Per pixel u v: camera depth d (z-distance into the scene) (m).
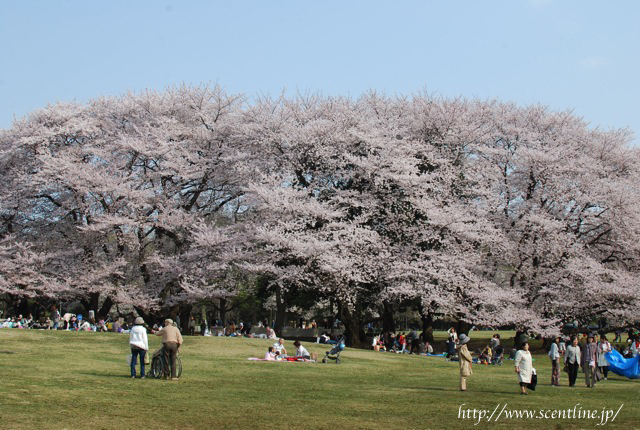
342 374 23.62
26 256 44.22
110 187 43.69
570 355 22.45
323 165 43.84
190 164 47.06
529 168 42.94
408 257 41.50
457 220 40.88
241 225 43.41
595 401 17.98
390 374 24.86
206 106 48.59
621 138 47.12
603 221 42.22
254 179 45.09
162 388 17.45
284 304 42.34
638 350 30.08
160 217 44.31
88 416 12.98
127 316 57.50
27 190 45.53
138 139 46.03
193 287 41.38
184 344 30.97
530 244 42.03
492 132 47.56
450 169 45.47
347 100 48.84
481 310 40.62
